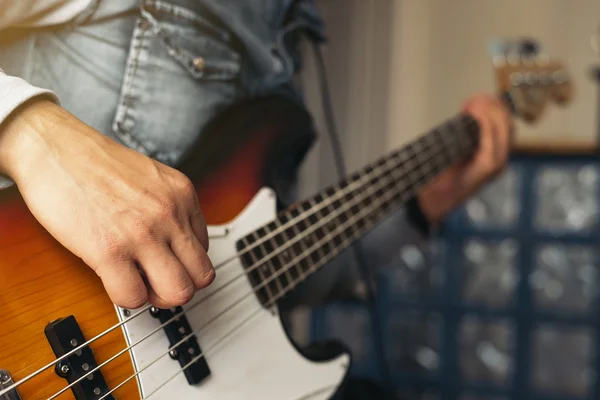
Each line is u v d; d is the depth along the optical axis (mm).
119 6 573
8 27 505
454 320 1683
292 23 805
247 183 643
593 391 1556
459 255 1671
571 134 1698
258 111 690
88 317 443
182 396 485
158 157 595
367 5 1811
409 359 1722
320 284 846
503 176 1617
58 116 419
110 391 437
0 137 407
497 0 1777
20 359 405
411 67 1845
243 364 541
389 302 1729
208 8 657
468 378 1676
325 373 616
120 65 576
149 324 474
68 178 395
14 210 427
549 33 1724
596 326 1553
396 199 798
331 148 1755
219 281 540
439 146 900
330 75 1775
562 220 1577
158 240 403
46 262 433
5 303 410
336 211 694
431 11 1834
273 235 604
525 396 1619
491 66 1782
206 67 645
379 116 1834
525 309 1618
